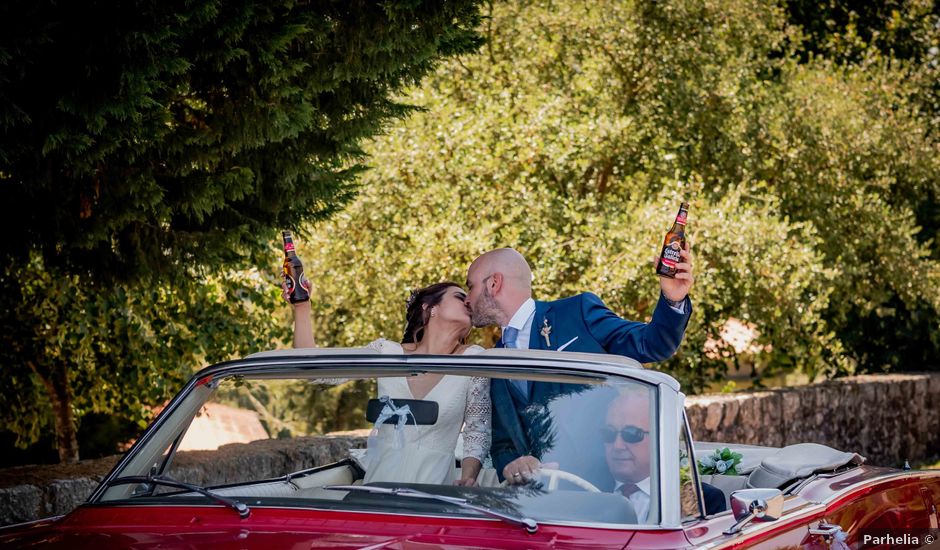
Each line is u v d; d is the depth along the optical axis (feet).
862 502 13.98
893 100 45.88
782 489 14.05
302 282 15.58
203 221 19.94
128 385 31.27
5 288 28.19
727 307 37.42
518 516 10.03
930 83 49.19
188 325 30.40
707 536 10.07
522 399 11.32
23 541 10.85
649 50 38.60
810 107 41.47
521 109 36.06
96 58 15.98
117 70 16.03
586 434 10.77
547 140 34.27
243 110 18.28
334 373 11.92
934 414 48.14
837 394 41.88
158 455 12.08
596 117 36.60
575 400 10.99
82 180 18.21
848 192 42.01
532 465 10.89
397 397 12.14
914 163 43.88
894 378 46.39
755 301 36.32
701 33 39.40
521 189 32.86
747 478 14.98
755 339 39.58
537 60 37.93
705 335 36.55
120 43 15.81
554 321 15.87
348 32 18.67
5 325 29.27
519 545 9.41
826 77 44.50
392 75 19.77
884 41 55.26
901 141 43.60
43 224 18.85
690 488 10.76
